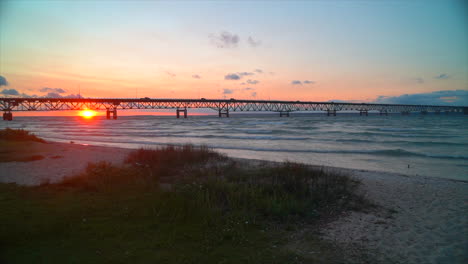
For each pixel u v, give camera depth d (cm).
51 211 586
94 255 403
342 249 463
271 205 645
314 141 2953
